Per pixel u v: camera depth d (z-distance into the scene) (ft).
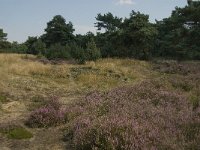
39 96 48.91
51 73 70.13
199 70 84.79
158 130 27.48
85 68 80.64
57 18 189.67
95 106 37.83
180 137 26.55
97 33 174.81
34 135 32.22
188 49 144.56
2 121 36.14
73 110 37.19
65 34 185.88
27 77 64.49
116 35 129.80
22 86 55.16
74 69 77.97
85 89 57.98
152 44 143.43
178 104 37.88
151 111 33.09
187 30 151.43
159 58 143.43
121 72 77.25
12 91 50.75
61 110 37.01
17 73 67.05
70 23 191.01
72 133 31.24
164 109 34.86
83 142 26.94
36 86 57.00
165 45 152.05
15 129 32.83
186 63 106.63
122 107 36.24
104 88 59.82
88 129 28.37
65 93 53.52
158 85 50.34
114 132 26.53
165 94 41.55
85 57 97.50
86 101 41.55
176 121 30.25
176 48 145.79
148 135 26.16
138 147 24.56
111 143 25.18
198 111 33.06
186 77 62.13
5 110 40.63
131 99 40.04
